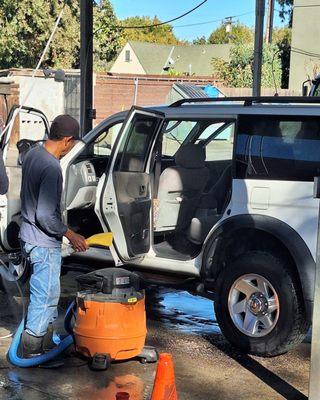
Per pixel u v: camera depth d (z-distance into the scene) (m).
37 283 4.68
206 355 5.18
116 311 4.56
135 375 4.63
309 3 31.73
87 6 11.34
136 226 5.56
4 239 6.42
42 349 4.77
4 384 4.43
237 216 5.21
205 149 6.54
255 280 5.13
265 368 4.93
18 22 27.47
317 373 3.84
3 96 20.08
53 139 4.64
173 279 5.78
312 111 5.04
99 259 6.07
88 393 4.31
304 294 4.85
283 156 5.11
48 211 4.50
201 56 61.44
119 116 6.03
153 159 5.82
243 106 5.39
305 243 4.88
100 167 6.28
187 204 6.25
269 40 37.75
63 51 29.05
